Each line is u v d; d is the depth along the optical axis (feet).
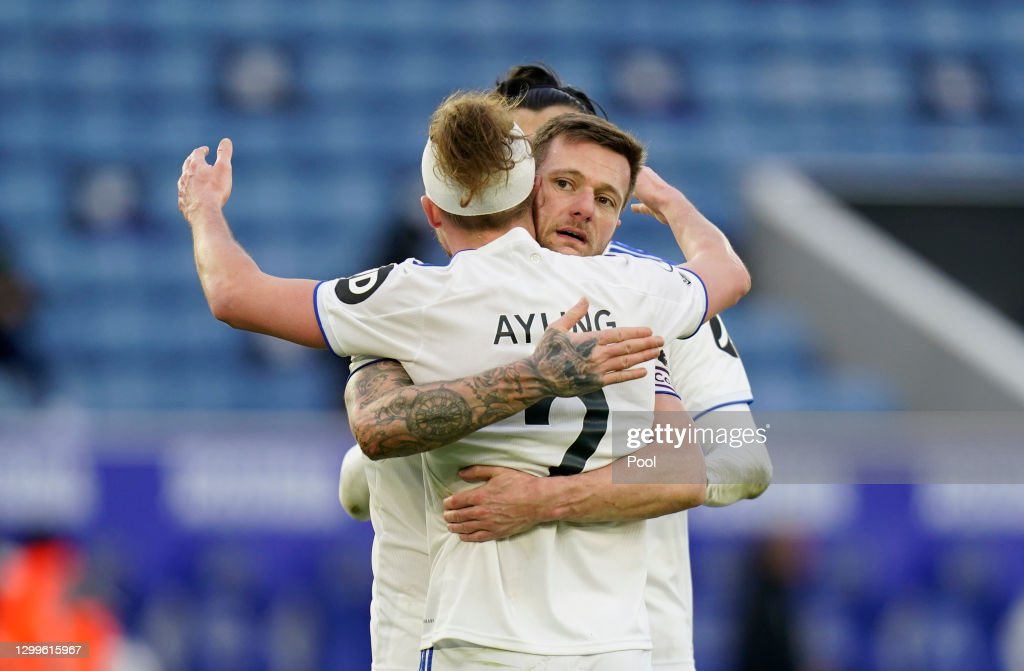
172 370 106.52
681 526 36.32
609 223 33.53
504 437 30.17
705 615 65.05
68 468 62.34
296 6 140.87
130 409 101.76
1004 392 102.17
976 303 117.80
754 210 123.03
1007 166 127.24
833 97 142.20
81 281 113.80
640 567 31.12
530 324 30.14
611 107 137.08
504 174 30.83
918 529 65.21
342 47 138.62
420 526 33.60
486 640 29.22
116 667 60.75
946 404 105.70
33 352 103.81
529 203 32.14
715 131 135.74
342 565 63.72
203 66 134.51
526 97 38.96
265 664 62.39
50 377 102.63
